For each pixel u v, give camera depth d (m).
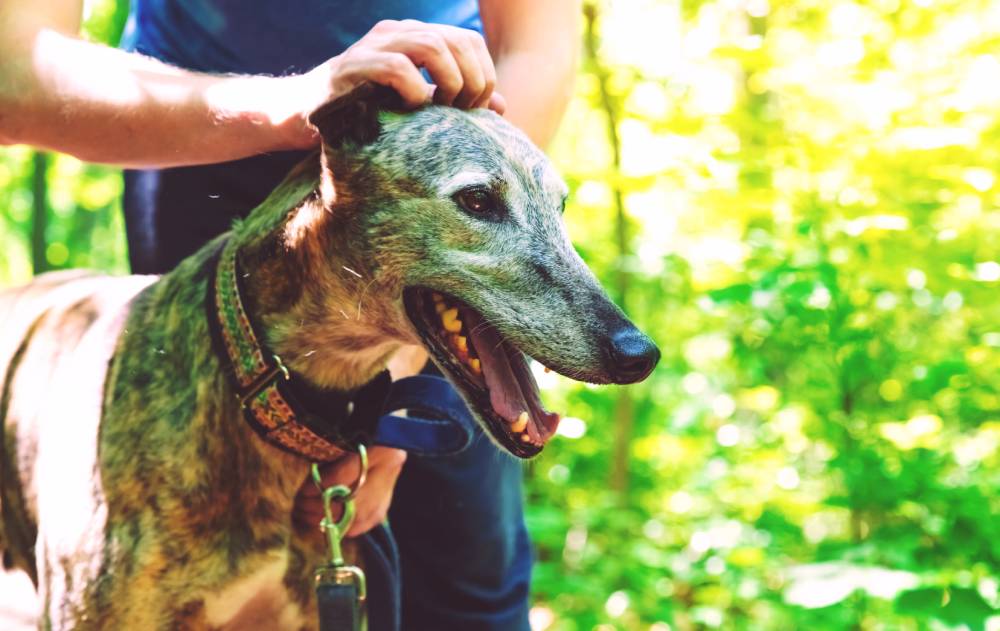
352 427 2.06
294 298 1.97
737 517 4.64
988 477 3.43
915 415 3.68
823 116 3.70
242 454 2.02
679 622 4.38
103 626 1.99
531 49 2.30
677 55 4.92
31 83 1.98
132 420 2.04
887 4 3.71
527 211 1.96
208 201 2.46
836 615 3.54
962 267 3.42
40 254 6.12
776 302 3.62
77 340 2.26
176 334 2.07
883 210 3.42
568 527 4.66
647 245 4.75
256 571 2.05
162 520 1.98
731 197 3.75
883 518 3.49
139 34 2.47
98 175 7.98
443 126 1.93
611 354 1.89
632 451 5.55
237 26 2.30
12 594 2.33
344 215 1.93
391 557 2.24
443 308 2.02
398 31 1.90
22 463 2.24
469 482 2.43
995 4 3.76
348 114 1.88
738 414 5.39
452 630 2.53
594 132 6.66
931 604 3.04
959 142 3.29
